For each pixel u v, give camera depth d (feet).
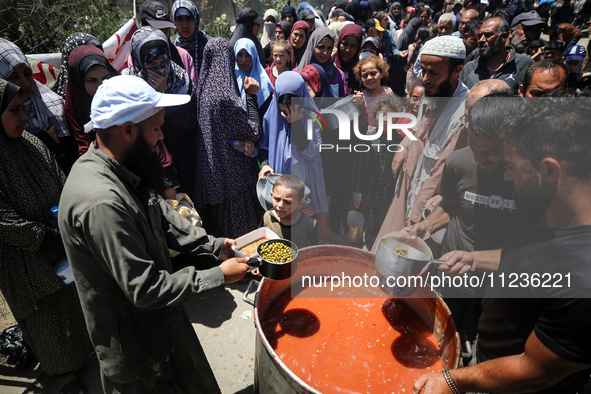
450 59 6.51
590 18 31.14
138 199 5.06
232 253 6.72
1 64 7.65
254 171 10.64
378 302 6.48
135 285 4.44
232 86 9.57
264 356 5.13
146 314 5.16
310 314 6.23
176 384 5.90
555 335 3.40
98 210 4.32
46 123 8.50
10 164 6.10
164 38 9.16
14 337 7.95
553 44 15.57
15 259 6.31
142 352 5.20
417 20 20.95
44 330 6.89
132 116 4.50
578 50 15.55
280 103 8.29
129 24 12.83
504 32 12.00
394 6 28.07
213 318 9.29
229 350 8.44
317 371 5.34
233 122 9.59
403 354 5.59
